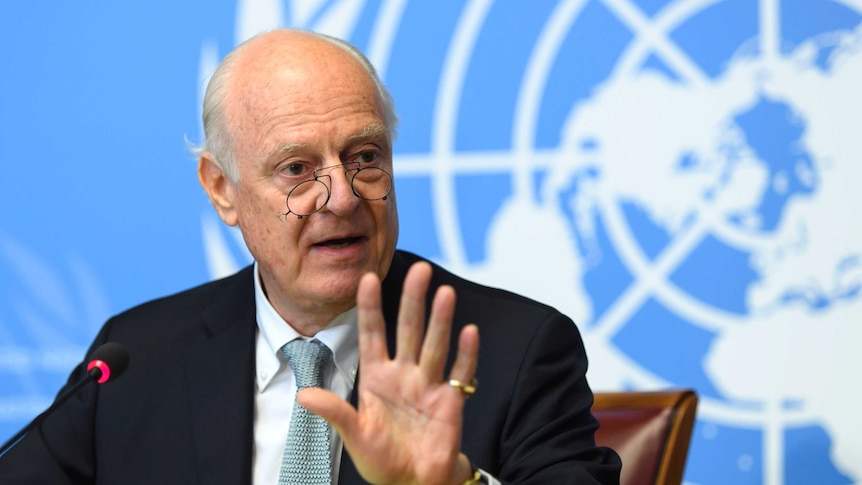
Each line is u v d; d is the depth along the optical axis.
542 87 10.23
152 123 10.90
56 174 11.03
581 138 10.12
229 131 6.47
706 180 9.88
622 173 10.03
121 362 6.04
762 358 9.74
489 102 10.33
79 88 11.02
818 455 9.62
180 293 7.59
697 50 9.91
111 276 10.91
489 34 10.35
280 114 6.23
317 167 6.27
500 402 6.42
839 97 9.67
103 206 10.95
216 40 10.80
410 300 5.07
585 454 6.22
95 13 11.01
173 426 6.70
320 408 4.91
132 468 6.67
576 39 10.17
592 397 6.73
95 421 6.91
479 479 5.23
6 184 11.06
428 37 10.46
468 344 5.02
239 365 6.75
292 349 6.65
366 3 10.55
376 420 5.02
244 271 7.38
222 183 6.83
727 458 9.78
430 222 10.40
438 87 10.42
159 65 10.90
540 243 10.19
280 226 6.30
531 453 6.23
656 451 7.45
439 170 10.40
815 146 9.69
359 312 5.12
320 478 6.24
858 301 9.60
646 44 10.02
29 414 10.92
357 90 6.32
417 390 5.07
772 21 9.78
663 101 9.98
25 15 11.08
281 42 6.50
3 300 11.01
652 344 9.95
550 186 10.18
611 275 10.04
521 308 6.83
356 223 6.27
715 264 9.85
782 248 9.73
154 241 10.87
